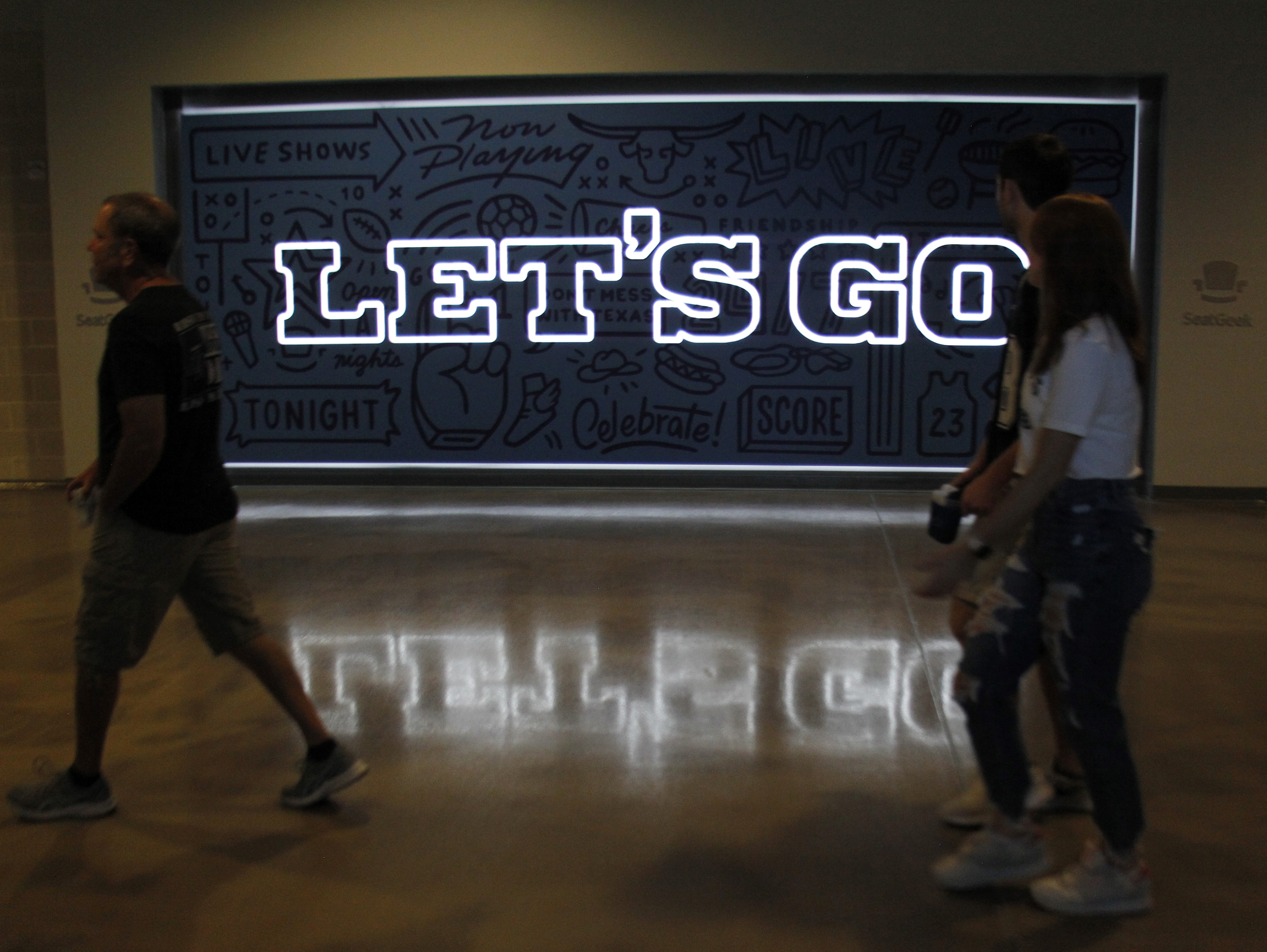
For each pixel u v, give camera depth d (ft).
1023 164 9.72
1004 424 10.07
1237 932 8.20
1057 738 10.41
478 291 29.09
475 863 9.32
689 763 11.50
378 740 12.18
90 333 29.68
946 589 8.33
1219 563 20.83
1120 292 8.20
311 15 28.45
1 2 29.86
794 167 28.27
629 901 8.68
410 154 28.89
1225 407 27.94
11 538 23.48
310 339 29.53
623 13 27.81
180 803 10.55
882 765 11.44
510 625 16.63
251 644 10.21
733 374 28.84
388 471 29.73
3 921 8.41
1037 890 8.61
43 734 12.39
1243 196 27.48
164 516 9.57
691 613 17.26
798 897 8.74
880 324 28.48
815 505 26.78
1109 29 27.25
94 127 29.17
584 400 29.17
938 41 27.43
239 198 29.43
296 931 8.25
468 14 28.12
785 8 27.53
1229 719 12.70
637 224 28.63
